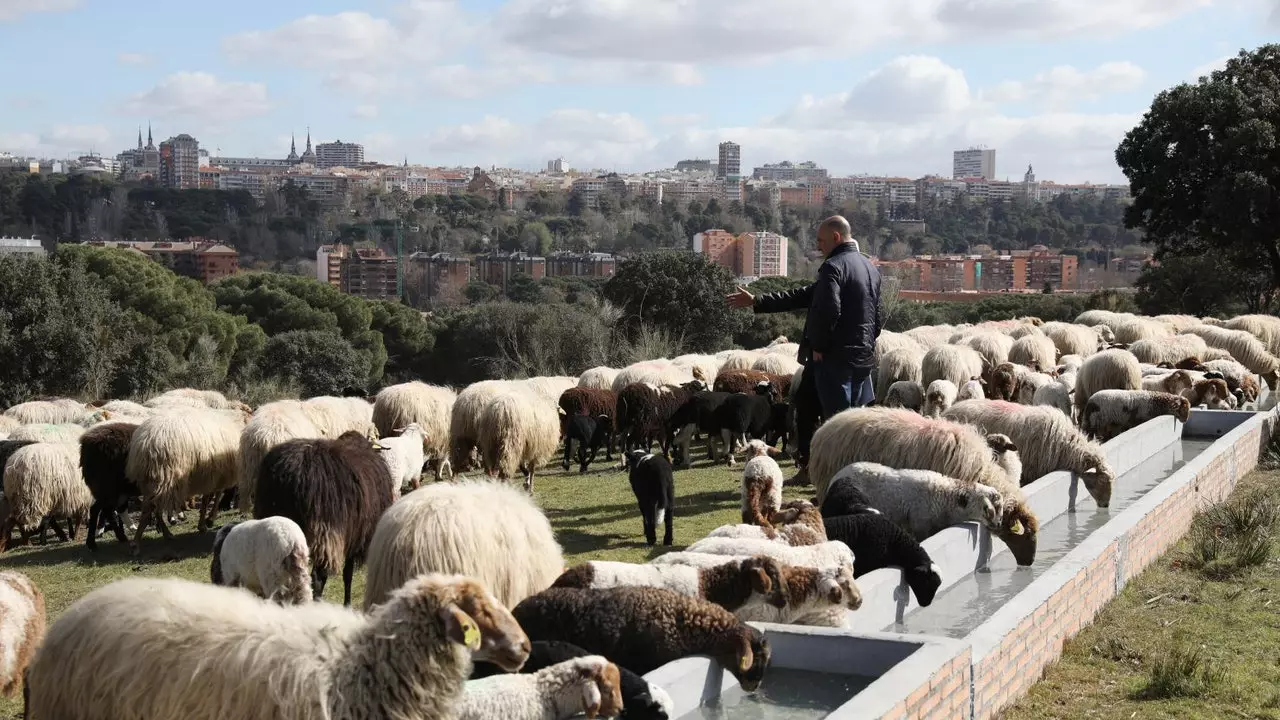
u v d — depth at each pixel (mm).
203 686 4375
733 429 14773
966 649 5566
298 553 7277
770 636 5883
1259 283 44406
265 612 4559
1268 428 14836
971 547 8250
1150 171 39344
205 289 56219
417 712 4340
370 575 6781
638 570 6258
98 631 4586
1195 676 6539
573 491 13555
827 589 6172
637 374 18578
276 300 56719
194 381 41094
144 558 11484
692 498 12609
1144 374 17953
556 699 4680
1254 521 10219
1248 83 38219
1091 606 7758
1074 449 10750
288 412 12133
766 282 56906
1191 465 11172
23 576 6660
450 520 6660
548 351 37281
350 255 112312
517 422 13227
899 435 9664
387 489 9070
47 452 12375
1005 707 6160
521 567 6828
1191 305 44594
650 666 5469
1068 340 23234
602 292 48156
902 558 7344
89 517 12586
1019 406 11445
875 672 5680
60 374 37031
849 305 10258
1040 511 9797
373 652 4371
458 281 107500
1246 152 36844
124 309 46625
